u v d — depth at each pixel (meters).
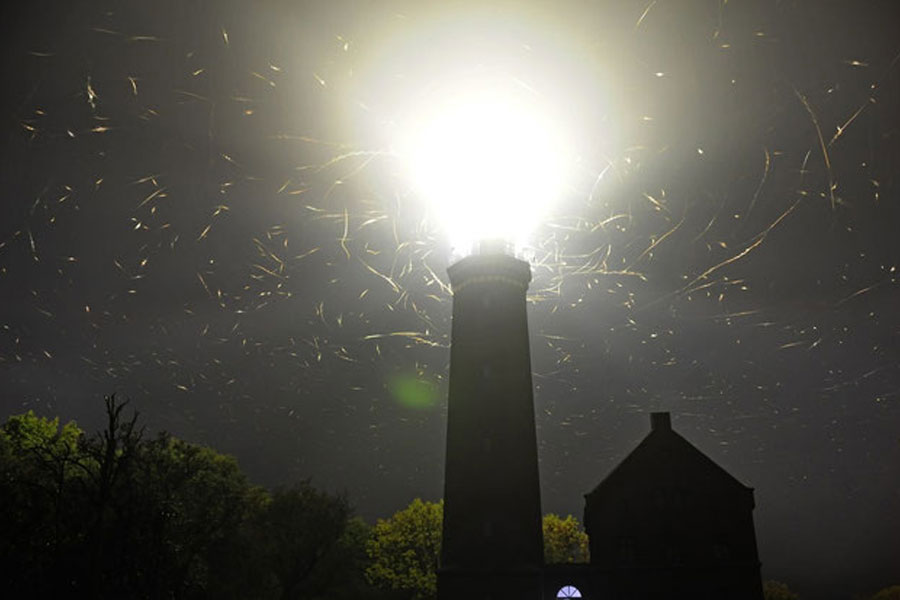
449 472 34.28
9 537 21.36
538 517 33.31
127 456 23.09
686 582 34.81
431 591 55.97
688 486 37.06
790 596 70.00
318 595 46.28
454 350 36.78
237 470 49.47
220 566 39.09
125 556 21.75
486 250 38.38
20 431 38.34
